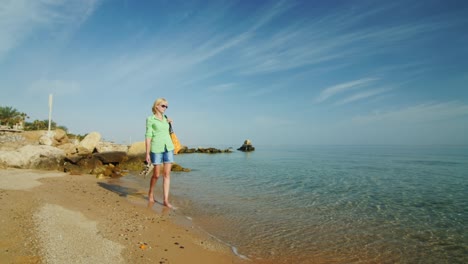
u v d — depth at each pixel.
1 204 6.27
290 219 7.73
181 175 19.08
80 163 18.53
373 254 5.34
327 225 7.26
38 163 16.97
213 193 11.52
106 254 4.09
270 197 11.00
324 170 24.19
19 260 3.52
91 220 5.81
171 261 4.28
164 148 8.03
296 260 4.89
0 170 14.67
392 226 7.34
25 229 4.66
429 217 8.38
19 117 65.62
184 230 6.07
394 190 13.62
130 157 22.97
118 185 12.38
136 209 7.52
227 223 7.06
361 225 7.37
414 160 41.66
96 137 27.33
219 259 4.66
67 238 4.50
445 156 54.75
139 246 4.66
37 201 6.98
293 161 37.50
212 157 48.09
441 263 5.02
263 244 5.64
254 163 32.94
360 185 15.20
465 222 7.84
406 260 5.12
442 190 13.80
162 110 7.93
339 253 5.33
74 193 9.12
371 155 58.88
